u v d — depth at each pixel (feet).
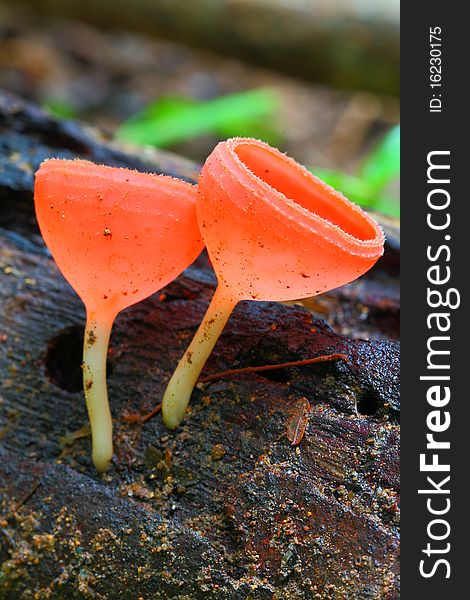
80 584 0.65
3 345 0.72
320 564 0.63
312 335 0.69
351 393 0.67
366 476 0.65
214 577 0.64
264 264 0.61
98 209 0.62
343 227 0.67
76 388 0.73
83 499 0.67
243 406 0.68
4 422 0.70
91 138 0.83
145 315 0.72
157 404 0.69
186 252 0.64
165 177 0.63
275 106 1.35
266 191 0.60
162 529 0.66
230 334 0.69
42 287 0.74
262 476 0.65
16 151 0.81
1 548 0.67
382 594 0.62
